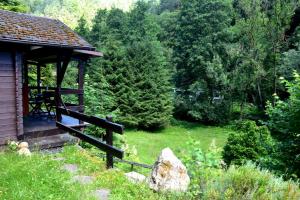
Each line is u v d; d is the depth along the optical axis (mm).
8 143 7871
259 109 28000
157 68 27219
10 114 8102
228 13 29312
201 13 28797
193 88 28344
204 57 28219
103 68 25672
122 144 14789
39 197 4391
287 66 23328
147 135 24609
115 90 25594
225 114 27859
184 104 29312
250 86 27375
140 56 26531
